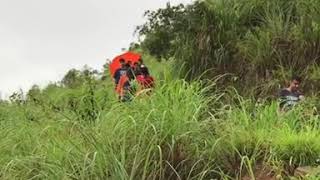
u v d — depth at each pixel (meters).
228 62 13.41
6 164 7.20
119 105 7.15
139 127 6.60
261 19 14.10
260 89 12.45
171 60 14.05
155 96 7.26
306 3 13.73
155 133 6.41
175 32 14.45
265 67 12.95
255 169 6.88
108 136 6.59
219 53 13.46
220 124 7.23
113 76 12.84
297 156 6.96
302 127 7.87
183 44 13.89
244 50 13.34
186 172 6.62
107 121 6.95
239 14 14.25
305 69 12.61
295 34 13.14
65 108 9.09
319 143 7.09
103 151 6.44
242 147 7.09
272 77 12.66
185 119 6.82
